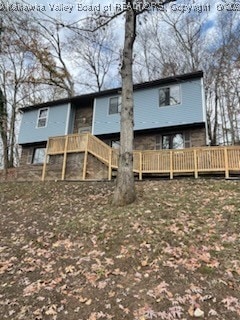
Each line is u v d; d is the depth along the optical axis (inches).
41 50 944.3
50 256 205.8
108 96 712.4
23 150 816.9
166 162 492.1
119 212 277.1
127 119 325.4
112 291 154.9
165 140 640.4
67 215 295.9
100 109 712.4
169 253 188.1
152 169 497.0
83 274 175.8
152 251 193.5
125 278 166.2
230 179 413.7
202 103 593.0
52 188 440.8
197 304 136.3
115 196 308.2
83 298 151.7
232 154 450.0
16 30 738.2
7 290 166.7
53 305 147.8
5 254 217.3
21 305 150.6
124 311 137.7
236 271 159.8
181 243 200.7
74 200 355.6
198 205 283.4
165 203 296.0
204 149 469.7
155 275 165.2
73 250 211.8
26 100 1067.9
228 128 1011.9
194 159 472.4
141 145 658.2
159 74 1082.1
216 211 258.4
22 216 315.9
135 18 349.1
